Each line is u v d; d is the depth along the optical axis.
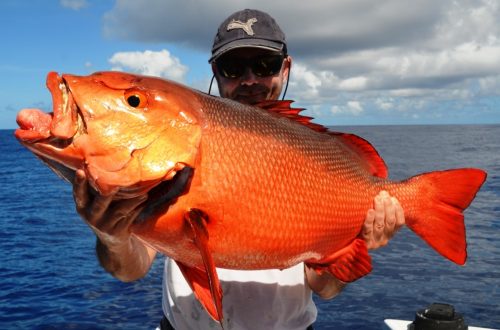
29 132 0.57
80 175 0.59
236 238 0.70
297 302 0.99
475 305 2.07
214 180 0.67
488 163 10.15
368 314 1.97
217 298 0.62
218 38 1.11
